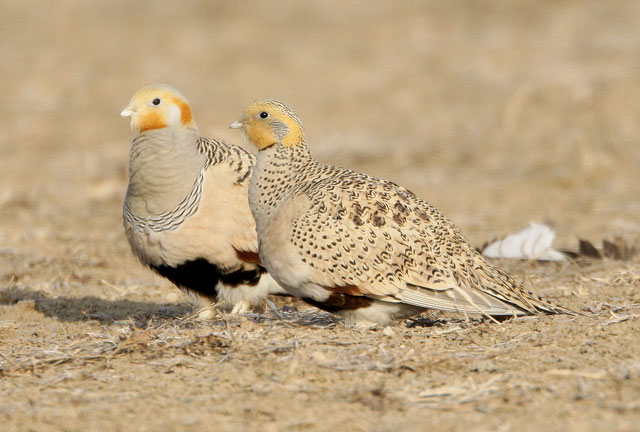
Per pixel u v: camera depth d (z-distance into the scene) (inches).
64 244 652.1
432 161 933.8
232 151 440.5
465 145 974.4
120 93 1264.8
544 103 1051.9
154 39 1528.1
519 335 351.3
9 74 1348.4
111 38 1539.1
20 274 557.0
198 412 290.2
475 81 1200.8
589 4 1533.0
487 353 334.6
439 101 1154.7
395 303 374.6
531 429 266.1
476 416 278.5
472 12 1592.0
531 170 873.5
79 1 1790.1
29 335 409.4
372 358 334.3
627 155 884.0
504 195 795.4
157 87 421.7
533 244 554.6
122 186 876.0
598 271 498.6
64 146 1053.8
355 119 1114.1
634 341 335.9
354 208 369.7
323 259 368.2
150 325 402.9
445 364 325.4
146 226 425.4
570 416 273.9
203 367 334.3
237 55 1425.9
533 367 315.9
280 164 392.2
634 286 450.6
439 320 402.6
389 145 986.1
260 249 389.1
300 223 370.6
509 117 1017.5
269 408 291.0
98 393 312.0
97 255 619.5
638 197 762.8
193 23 1630.2
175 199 419.5
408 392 300.2
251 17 1660.9
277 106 392.2
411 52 1393.9
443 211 746.2
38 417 291.4
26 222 735.1
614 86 1040.2
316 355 334.3
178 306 480.1
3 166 962.7
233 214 423.8
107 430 279.0
